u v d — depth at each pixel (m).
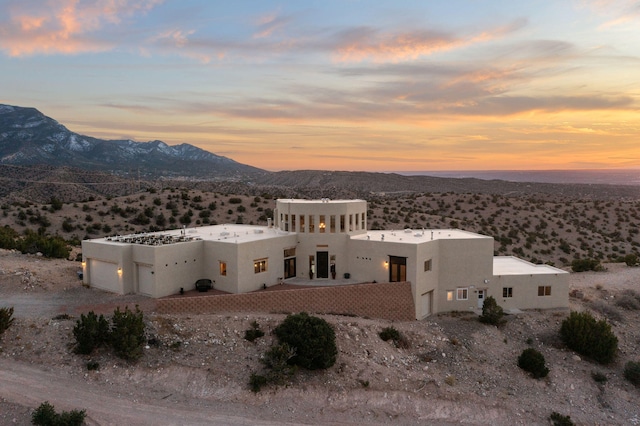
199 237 46.88
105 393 27.05
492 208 124.69
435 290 46.06
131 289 41.84
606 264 73.06
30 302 38.34
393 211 115.25
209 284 42.91
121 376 28.56
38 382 27.25
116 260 41.41
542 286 47.38
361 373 32.31
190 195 115.50
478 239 46.47
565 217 121.56
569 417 31.22
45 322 33.16
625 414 33.34
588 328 39.72
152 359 30.30
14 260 51.09
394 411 29.70
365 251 47.09
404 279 44.66
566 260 90.56
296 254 49.06
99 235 89.00
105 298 40.09
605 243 103.12
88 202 106.81
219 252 43.06
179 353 31.31
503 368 37.00
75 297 40.47
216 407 27.42
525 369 36.97
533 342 41.19
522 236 102.31
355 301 42.59
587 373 37.59
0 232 66.44
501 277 47.03
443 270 46.44
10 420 24.00
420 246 43.47
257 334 34.09
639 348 42.28
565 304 47.75
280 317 37.38
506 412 31.28
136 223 96.94
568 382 36.16
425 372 34.75
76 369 28.70
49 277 45.16
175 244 41.66
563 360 39.00
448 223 107.00
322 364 31.59
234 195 122.81
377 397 30.42
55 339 31.25
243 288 42.31
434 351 37.97
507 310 46.19
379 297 43.12
